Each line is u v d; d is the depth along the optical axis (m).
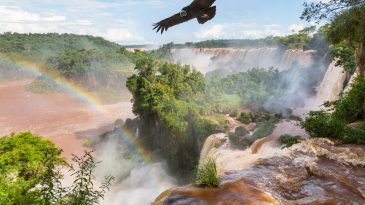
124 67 148.88
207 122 54.22
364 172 13.94
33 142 31.88
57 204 11.34
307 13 26.44
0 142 31.22
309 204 11.12
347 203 11.41
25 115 108.81
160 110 60.66
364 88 23.50
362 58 28.59
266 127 43.88
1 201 21.50
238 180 11.95
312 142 16.81
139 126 71.12
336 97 47.41
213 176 11.56
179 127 55.75
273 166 13.98
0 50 198.00
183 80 74.38
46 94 140.50
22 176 28.38
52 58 163.38
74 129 90.38
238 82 81.19
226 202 10.41
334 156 15.19
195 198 10.70
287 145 20.02
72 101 129.38
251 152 34.06
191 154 55.75
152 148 65.31
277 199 11.02
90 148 72.50
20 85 160.38
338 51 36.00
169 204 10.52
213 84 80.25
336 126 18.47
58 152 31.09
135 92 69.69
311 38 96.62
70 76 147.12
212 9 4.77
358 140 17.56
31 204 12.51
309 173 13.62
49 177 14.63
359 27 26.02
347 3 25.80
